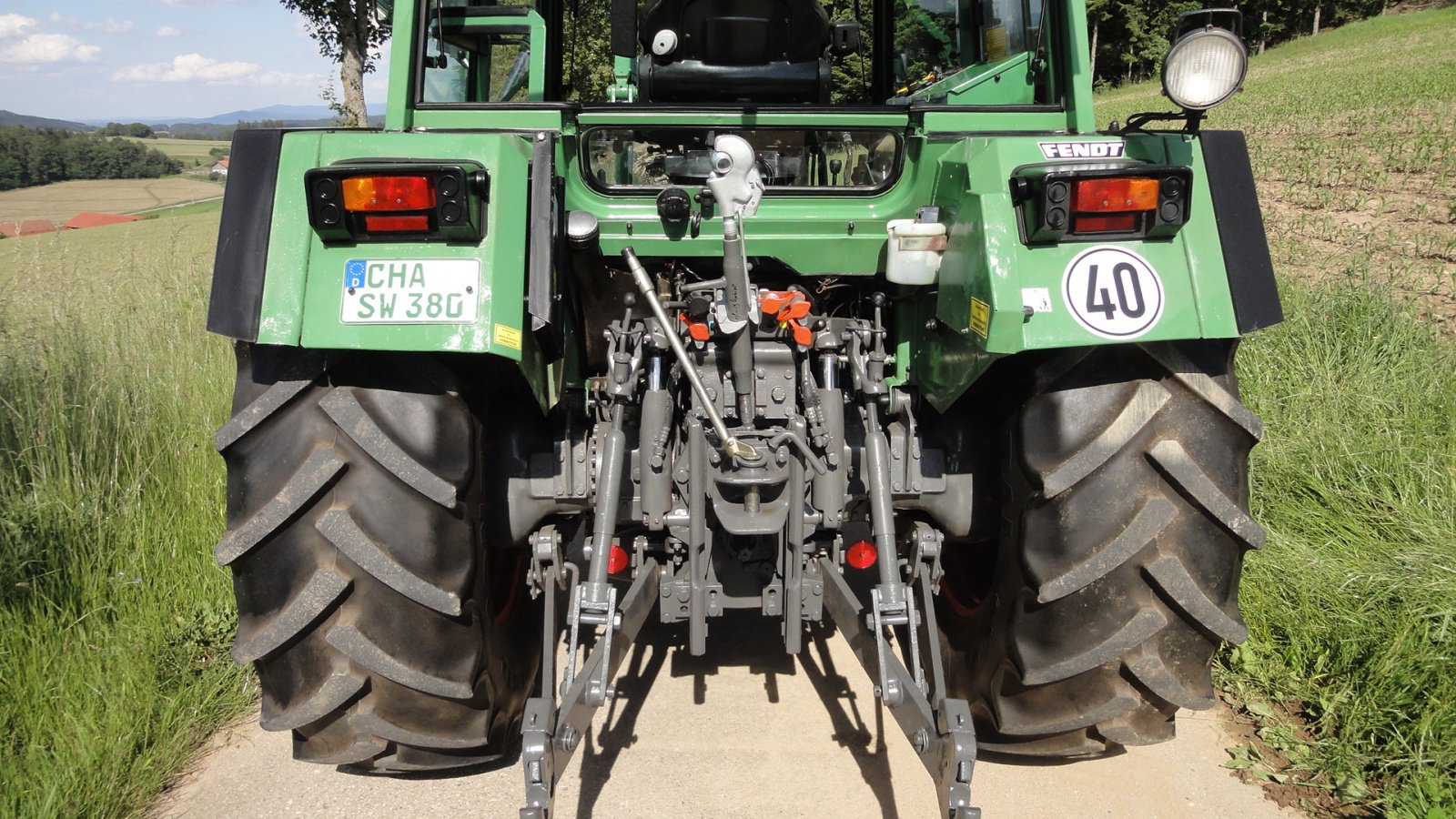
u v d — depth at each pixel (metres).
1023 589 2.11
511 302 1.88
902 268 2.21
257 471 1.96
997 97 2.66
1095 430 1.99
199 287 6.12
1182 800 2.35
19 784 2.30
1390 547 3.16
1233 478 2.00
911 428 2.43
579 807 2.33
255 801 2.38
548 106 2.30
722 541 2.36
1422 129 15.00
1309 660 2.79
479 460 2.07
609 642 1.97
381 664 2.01
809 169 2.49
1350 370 4.36
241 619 2.03
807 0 2.72
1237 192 1.98
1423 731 2.35
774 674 2.92
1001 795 2.37
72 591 3.06
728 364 2.33
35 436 3.61
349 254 1.86
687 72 2.79
